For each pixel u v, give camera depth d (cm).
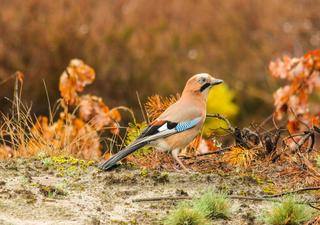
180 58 2827
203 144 1280
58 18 2731
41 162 1148
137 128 1284
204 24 2962
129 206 984
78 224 910
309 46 3012
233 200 1016
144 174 1089
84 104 1458
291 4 3092
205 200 964
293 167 1115
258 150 1186
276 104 1492
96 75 2612
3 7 2725
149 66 2716
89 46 2700
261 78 2791
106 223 922
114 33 2773
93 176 1088
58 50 2666
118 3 2909
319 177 1089
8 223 895
